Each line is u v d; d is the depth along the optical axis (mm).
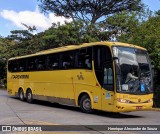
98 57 16797
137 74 16234
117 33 32469
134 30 24844
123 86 15633
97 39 32656
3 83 51438
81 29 33969
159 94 22297
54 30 34938
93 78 17047
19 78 26094
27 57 24844
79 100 18219
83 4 40844
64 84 19516
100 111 18250
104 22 34031
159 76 23625
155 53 21156
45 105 22359
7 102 24000
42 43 36781
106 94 16094
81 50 18109
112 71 15805
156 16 24781
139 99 15961
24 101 25203
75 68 18516
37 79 23016
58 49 20609
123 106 15453
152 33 22328
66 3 41438
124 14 31984
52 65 21031
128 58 16234
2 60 46844
